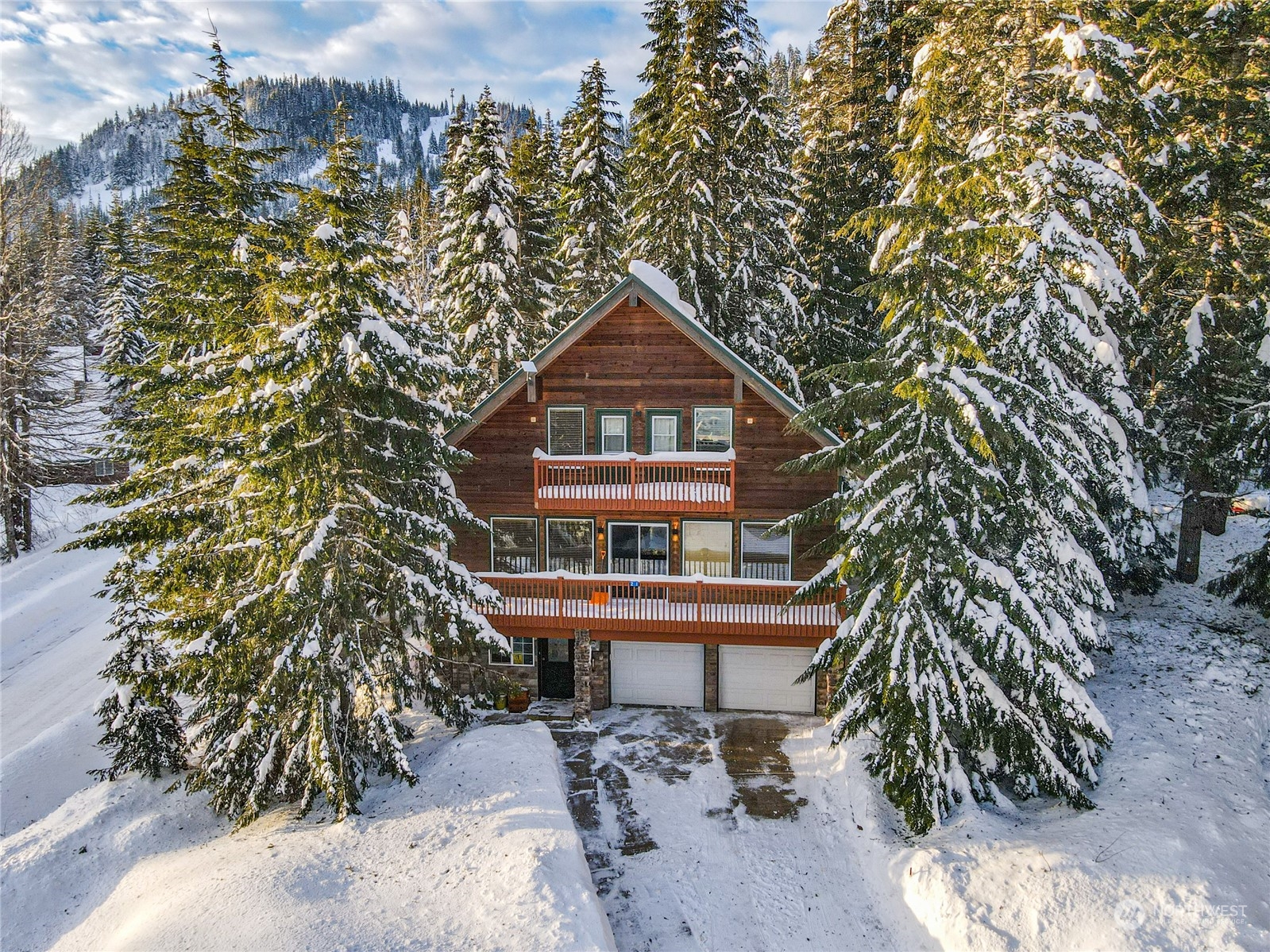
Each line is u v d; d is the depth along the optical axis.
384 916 10.52
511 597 18.52
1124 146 15.77
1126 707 15.61
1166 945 9.56
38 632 26.50
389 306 14.16
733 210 22.11
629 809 14.78
